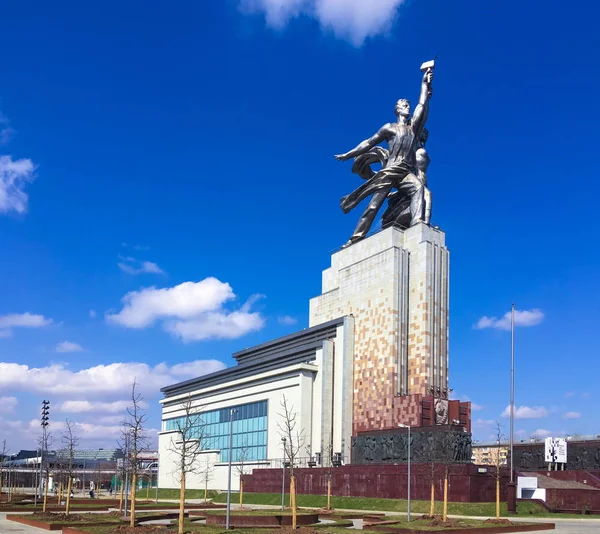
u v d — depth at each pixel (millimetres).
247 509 67750
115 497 109188
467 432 77812
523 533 46906
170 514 57031
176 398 138125
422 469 72500
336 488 81750
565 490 74312
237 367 119562
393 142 101500
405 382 89188
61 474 85125
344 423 93250
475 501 68312
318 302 108625
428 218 96312
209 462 120000
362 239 102938
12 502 76938
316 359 99812
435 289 91000
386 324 90938
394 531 44656
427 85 103750
